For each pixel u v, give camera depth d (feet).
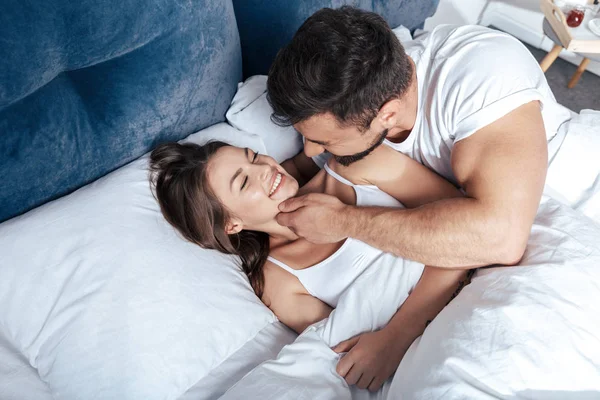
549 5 6.70
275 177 3.51
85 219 2.91
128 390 2.53
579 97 7.70
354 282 3.31
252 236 3.76
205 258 3.19
